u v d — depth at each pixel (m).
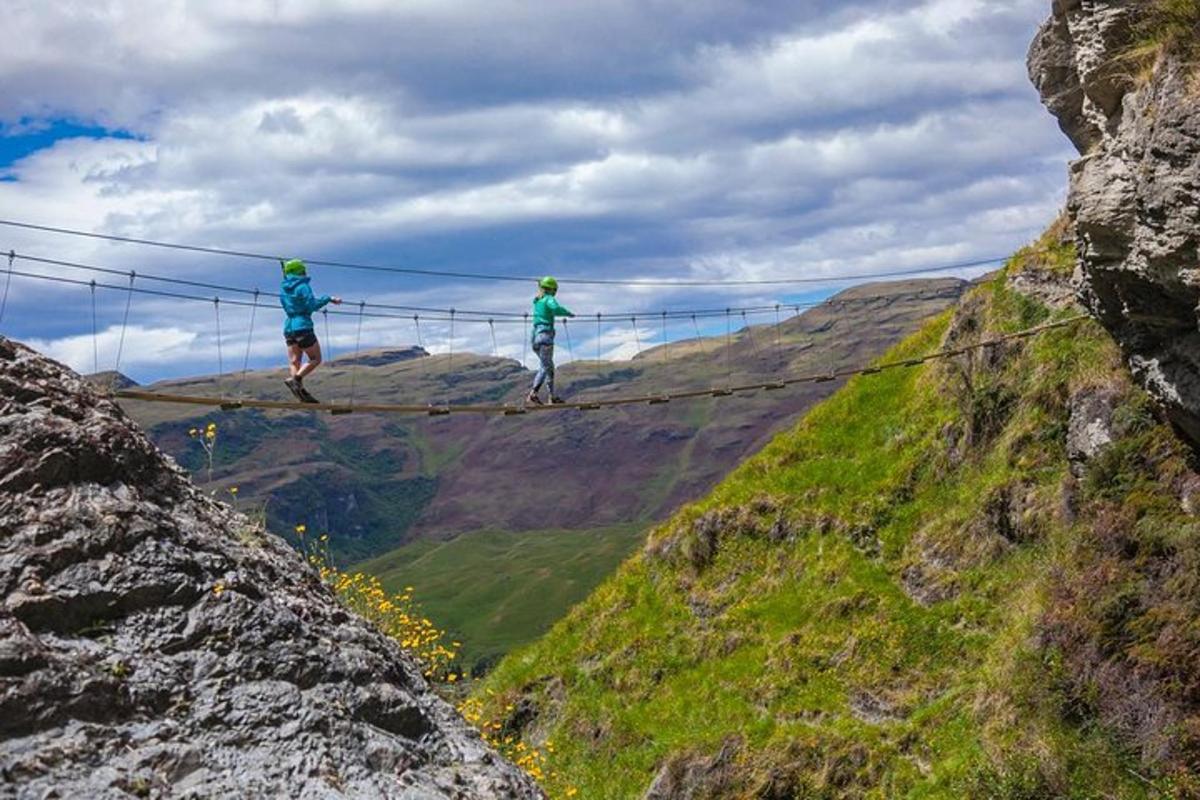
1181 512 26.09
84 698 6.51
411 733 8.01
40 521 7.17
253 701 7.18
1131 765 23.12
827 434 42.25
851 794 28.58
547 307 21.52
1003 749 25.52
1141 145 18.28
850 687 31.94
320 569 17.86
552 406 21.47
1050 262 37.88
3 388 7.75
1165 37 18.12
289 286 17.42
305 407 17.36
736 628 36.59
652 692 36.38
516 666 40.84
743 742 31.52
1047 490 32.31
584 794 33.59
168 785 6.44
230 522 9.16
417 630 18.05
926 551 34.81
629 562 42.91
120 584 7.19
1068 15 20.81
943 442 37.53
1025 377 35.72
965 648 30.89
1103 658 25.03
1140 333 22.38
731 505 40.59
